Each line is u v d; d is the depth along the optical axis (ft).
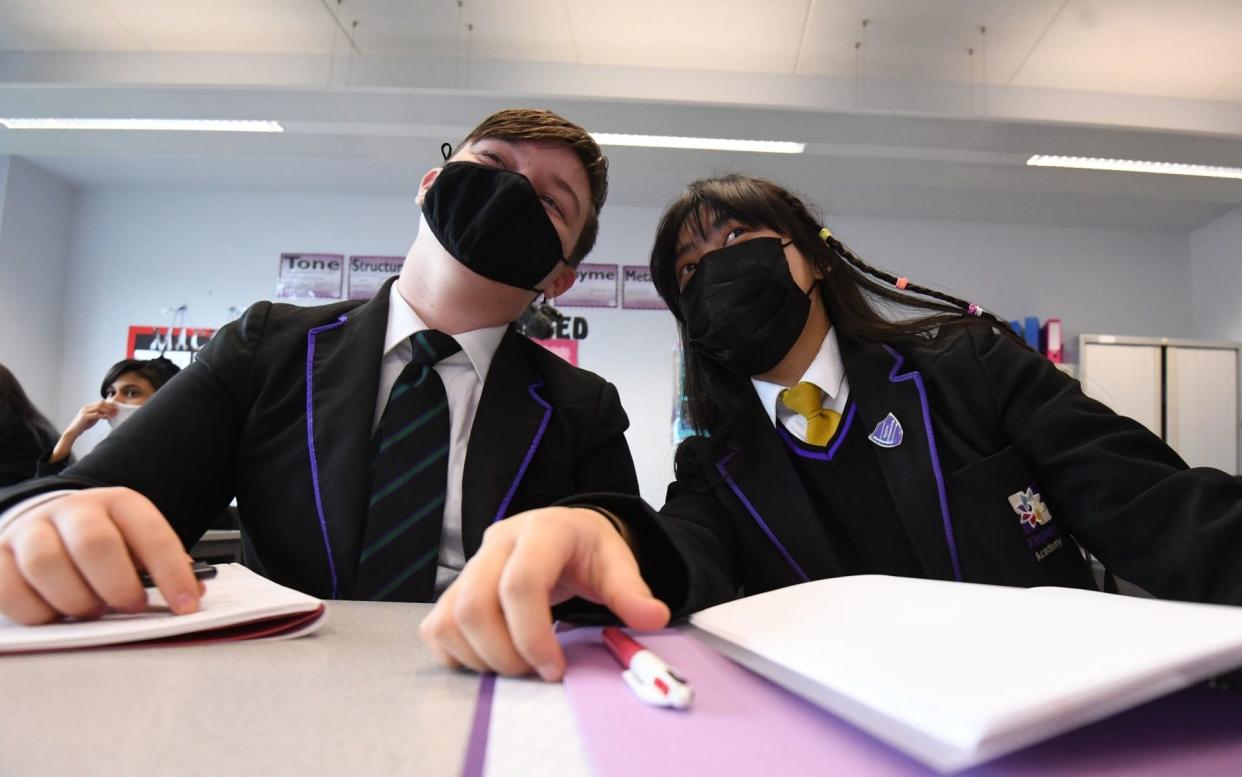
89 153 13.17
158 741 0.79
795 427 3.19
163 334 15.23
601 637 1.43
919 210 15.25
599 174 3.29
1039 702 0.70
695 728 0.87
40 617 1.32
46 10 9.91
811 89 10.62
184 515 2.57
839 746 0.82
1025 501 2.63
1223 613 1.03
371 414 2.68
